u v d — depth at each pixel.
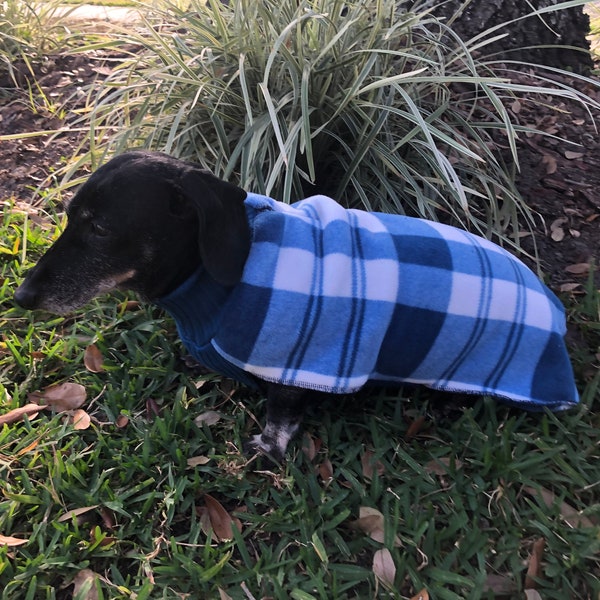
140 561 0.49
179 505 0.53
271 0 0.82
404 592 0.48
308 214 0.56
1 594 0.46
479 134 0.90
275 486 0.55
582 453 0.58
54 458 0.55
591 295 0.74
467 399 0.64
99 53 1.19
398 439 0.60
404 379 0.59
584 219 0.86
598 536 0.50
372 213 0.60
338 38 0.70
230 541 0.50
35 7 1.24
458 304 0.55
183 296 0.53
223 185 0.50
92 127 0.77
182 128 0.81
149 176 0.48
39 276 0.50
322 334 0.52
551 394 0.58
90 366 0.65
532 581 0.48
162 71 0.80
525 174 0.90
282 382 0.52
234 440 0.59
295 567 0.50
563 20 1.08
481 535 0.51
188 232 0.50
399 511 0.54
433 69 0.84
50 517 0.51
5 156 0.95
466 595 0.47
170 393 0.64
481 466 0.57
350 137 0.83
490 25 1.06
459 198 0.67
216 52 0.82
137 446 0.57
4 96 1.07
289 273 0.51
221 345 0.52
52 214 0.85
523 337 0.57
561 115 1.00
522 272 0.59
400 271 0.54
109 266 0.50
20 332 0.69
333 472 0.57
